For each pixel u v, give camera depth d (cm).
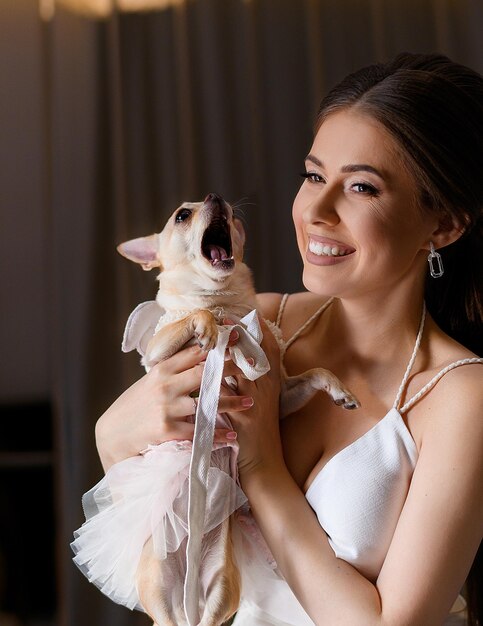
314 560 131
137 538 143
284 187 323
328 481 140
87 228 334
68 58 340
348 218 138
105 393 329
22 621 338
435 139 138
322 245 140
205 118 330
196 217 179
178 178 331
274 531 135
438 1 320
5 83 361
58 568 333
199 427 132
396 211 138
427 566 125
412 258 142
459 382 138
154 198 332
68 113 339
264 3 330
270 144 325
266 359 137
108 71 339
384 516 136
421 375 145
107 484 149
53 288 346
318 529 136
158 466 142
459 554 127
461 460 130
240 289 174
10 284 361
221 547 141
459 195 141
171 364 145
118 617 315
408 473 139
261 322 155
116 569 145
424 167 138
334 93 147
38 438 354
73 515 324
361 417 146
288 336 166
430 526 127
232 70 330
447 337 152
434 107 139
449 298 164
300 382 150
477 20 314
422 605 123
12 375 359
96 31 341
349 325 154
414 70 143
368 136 137
